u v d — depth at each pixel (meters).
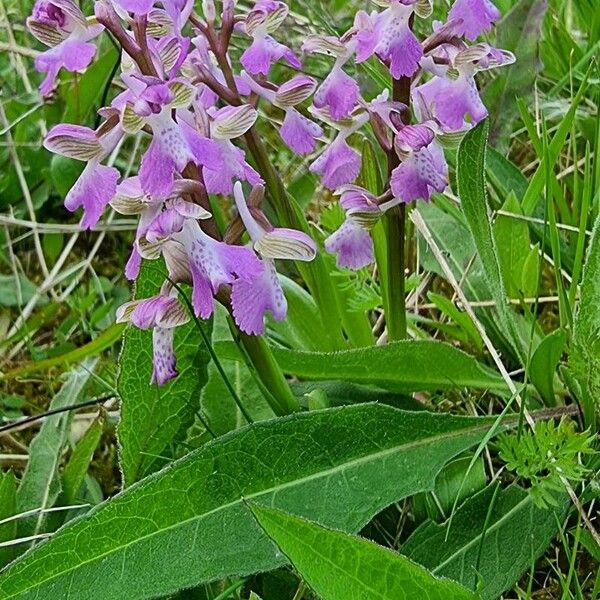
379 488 0.13
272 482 0.13
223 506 0.12
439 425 0.14
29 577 0.12
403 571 0.10
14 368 0.20
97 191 0.12
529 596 0.12
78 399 0.17
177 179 0.12
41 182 0.25
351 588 0.10
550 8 0.23
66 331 0.21
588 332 0.13
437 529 0.13
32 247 0.24
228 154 0.13
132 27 0.12
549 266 0.19
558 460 0.12
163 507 0.12
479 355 0.17
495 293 0.14
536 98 0.20
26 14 0.28
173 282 0.12
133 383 0.14
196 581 0.12
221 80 0.14
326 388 0.16
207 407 0.16
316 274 0.15
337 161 0.15
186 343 0.14
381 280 0.16
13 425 0.16
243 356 0.14
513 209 0.17
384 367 0.15
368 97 0.20
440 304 0.17
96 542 0.12
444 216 0.19
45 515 0.15
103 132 0.12
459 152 0.13
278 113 0.25
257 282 0.13
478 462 0.14
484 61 0.14
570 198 0.21
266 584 0.13
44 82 0.12
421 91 0.14
